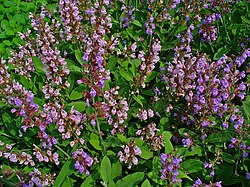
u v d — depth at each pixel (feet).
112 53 2.19
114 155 1.81
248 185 1.75
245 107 1.79
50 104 1.68
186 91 1.94
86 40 2.20
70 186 1.73
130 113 1.96
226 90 1.74
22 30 2.80
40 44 2.14
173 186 1.68
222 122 1.87
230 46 2.41
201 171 1.80
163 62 2.32
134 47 2.13
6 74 1.86
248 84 1.98
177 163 1.58
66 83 1.96
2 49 2.67
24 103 1.70
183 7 2.45
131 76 2.09
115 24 2.55
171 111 2.02
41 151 1.79
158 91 2.05
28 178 1.69
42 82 2.16
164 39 2.46
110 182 1.64
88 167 1.86
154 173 1.73
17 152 1.88
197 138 1.84
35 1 3.04
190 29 2.42
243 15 2.54
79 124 1.90
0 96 1.95
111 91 1.77
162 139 1.74
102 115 1.77
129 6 2.44
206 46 2.42
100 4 2.27
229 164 1.86
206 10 2.47
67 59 2.18
